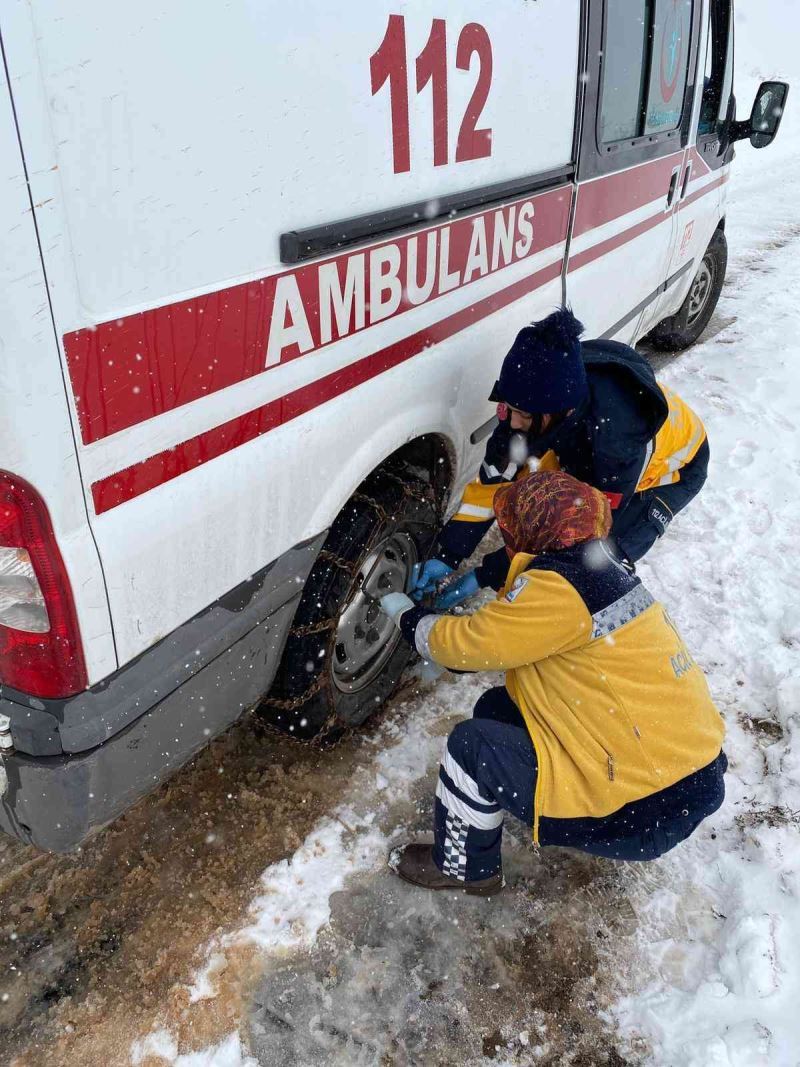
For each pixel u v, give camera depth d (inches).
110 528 54.2
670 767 68.1
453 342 89.1
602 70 103.8
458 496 109.5
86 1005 72.7
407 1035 71.9
